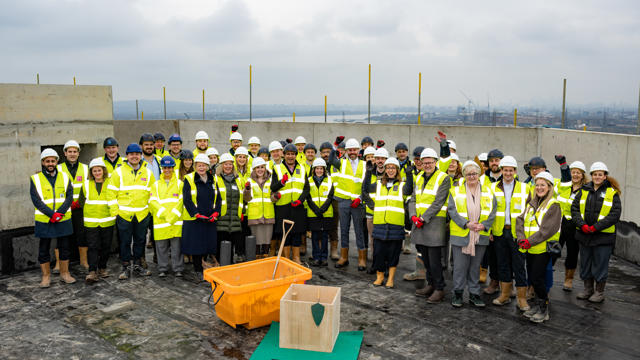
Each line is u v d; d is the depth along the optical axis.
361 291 6.43
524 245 5.29
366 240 8.39
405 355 4.60
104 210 6.74
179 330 5.15
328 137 14.69
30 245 7.36
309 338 4.62
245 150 7.27
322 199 7.37
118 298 6.12
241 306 5.01
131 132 17.09
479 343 4.86
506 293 5.91
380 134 13.77
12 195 7.22
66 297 6.16
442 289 6.03
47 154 6.45
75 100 7.91
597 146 8.93
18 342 4.87
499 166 6.07
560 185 6.64
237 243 7.21
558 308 5.85
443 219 5.97
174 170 7.36
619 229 8.05
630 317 5.55
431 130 12.83
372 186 6.91
